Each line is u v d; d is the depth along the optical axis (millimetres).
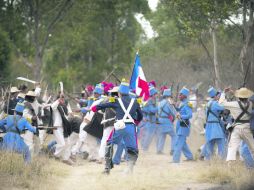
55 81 106188
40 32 80500
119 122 27547
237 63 72875
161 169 30797
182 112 34312
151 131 39938
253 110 27438
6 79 56781
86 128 35062
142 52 86750
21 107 28781
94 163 34625
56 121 33750
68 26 85250
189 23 52844
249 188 24047
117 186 24844
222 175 26750
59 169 30031
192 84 72000
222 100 30250
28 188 24641
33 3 70438
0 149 27984
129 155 27812
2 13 73250
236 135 28219
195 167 30438
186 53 84125
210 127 33188
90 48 108562
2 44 73125
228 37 77875
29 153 28812
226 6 48312
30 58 89625
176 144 34156
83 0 74938
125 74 80188
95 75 107938
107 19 95875
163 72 77438
